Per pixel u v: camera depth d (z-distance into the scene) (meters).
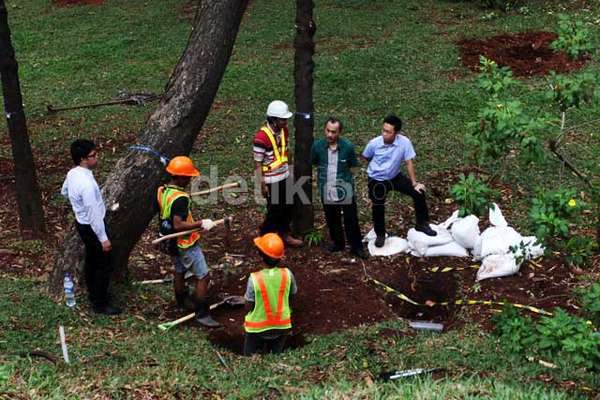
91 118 13.84
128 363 6.45
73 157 7.22
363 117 13.08
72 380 6.01
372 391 5.81
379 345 6.96
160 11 19.66
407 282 8.48
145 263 8.98
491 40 16.20
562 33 7.66
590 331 5.70
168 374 6.24
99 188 7.90
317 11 18.92
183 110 8.23
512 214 9.75
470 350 6.75
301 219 9.31
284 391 6.00
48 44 17.97
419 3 19.09
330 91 14.23
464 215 7.09
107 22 19.17
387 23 17.84
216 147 12.30
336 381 6.17
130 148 8.20
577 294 7.82
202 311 7.58
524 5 18.28
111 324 7.43
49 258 8.98
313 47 8.77
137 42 17.70
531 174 10.78
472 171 11.00
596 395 5.91
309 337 7.25
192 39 8.38
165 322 7.63
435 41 16.44
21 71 16.39
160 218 7.42
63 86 15.50
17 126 9.13
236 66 15.79
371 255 9.01
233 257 9.09
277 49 16.77
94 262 7.42
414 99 13.65
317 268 8.74
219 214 10.28
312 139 9.04
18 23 19.47
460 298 8.05
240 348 7.21
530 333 6.47
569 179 10.59
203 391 5.98
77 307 7.65
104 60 16.86
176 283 7.72
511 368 6.38
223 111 13.77
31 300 7.68
